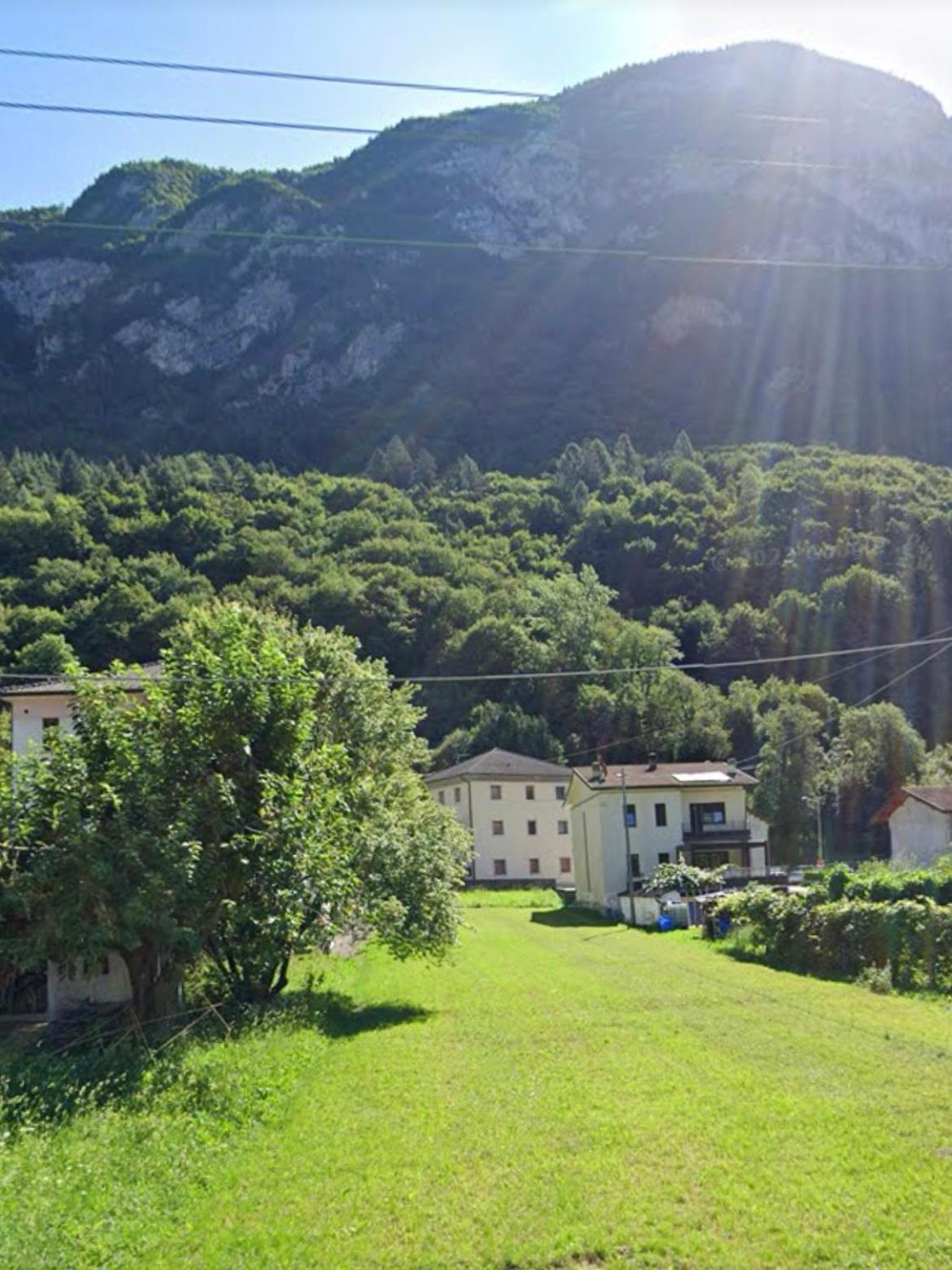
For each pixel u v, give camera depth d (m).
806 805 59.81
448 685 75.56
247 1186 8.38
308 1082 12.30
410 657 74.56
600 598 78.69
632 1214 7.37
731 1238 6.86
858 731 59.50
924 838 42.34
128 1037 15.46
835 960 20.97
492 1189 8.09
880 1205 7.31
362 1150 9.29
